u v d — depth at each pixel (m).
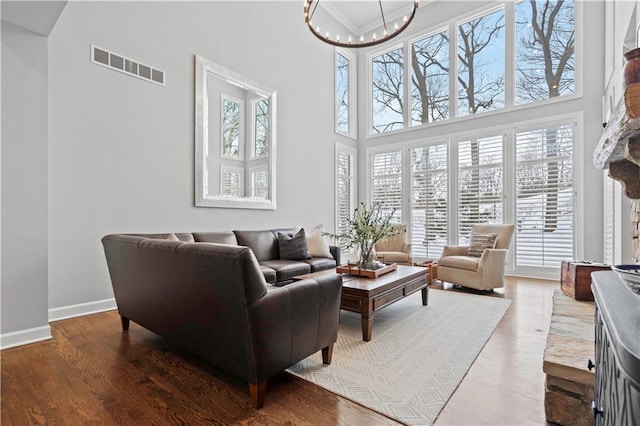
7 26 2.44
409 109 6.56
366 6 6.39
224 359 1.76
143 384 1.86
